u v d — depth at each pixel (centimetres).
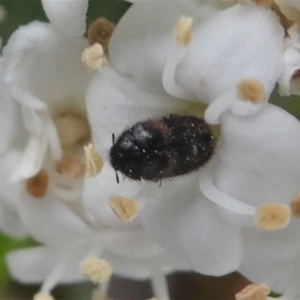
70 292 6
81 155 5
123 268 5
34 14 5
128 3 5
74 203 5
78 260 5
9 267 5
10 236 5
